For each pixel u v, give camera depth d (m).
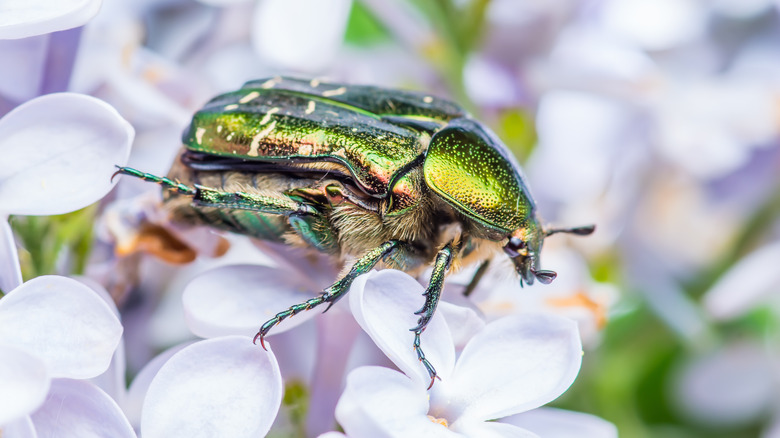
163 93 0.13
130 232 0.11
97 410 0.09
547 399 0.10
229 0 0.13
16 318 0.09
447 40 0.14
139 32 0.13
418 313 0.10
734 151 0.14
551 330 0.10
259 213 0.11
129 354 0.12
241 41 0.14
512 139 0.14
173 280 0.13
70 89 0.11
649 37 0.14
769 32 0.15
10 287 0.10
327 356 0.11
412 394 0.10
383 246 0.10
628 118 0.14
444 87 0.14
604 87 0.14
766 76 0.15
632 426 0.14
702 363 0.14
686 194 0.14
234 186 0.11
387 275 0.10
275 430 0.11
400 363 0.10
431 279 0.10
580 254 0.14
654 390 0.14
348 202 0.11
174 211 0.11
